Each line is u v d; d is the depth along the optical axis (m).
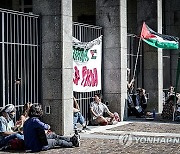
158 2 19.73
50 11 12.78
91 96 15.59
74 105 13.95
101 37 16.25
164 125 15.02
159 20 19.86
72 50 13.22
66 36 12.79
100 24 16.58
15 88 12.09
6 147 10.33
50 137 10.49
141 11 19.94
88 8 22.73
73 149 10.31
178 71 16.72
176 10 23.12
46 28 12.83
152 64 19.58
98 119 14.98
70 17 12.94
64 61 12.71
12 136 10.38
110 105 16.44
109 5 16.44
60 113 12.65
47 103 12.78
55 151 10.06
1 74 11.64
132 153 9.71
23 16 12.48
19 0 21.39
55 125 12.70
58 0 12.66
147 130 13.68
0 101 11.62
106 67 16.50
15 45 12.18
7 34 11.86
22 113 11.55
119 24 16.28
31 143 10.02
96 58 15.72
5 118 10.62
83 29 15.26
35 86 12.79
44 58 12.86
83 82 14.81
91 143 11.20
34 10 13.02
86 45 14.95
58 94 12.66
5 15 11.87
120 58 16.30
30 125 10.05
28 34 12.63
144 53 19.70
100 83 16.09
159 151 9.93
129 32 22.61
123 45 16.48
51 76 12.75
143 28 17.42
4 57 11.73
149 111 19.66
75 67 14.31
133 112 17.58
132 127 14.48
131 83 17.92
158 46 17.41
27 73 12.55
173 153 9.69
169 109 16.84
